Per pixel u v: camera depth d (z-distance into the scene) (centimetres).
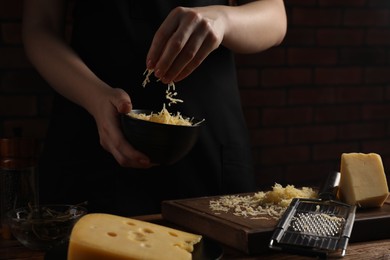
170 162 127
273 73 302
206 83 172
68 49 161
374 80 328
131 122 124
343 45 317
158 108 169
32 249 118
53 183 172
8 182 127
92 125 169
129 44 168
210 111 172
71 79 150
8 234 126
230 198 146
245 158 180
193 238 114
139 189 167
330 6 311
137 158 126
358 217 125
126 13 168
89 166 169
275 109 305
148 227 115
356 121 326
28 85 259
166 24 125
